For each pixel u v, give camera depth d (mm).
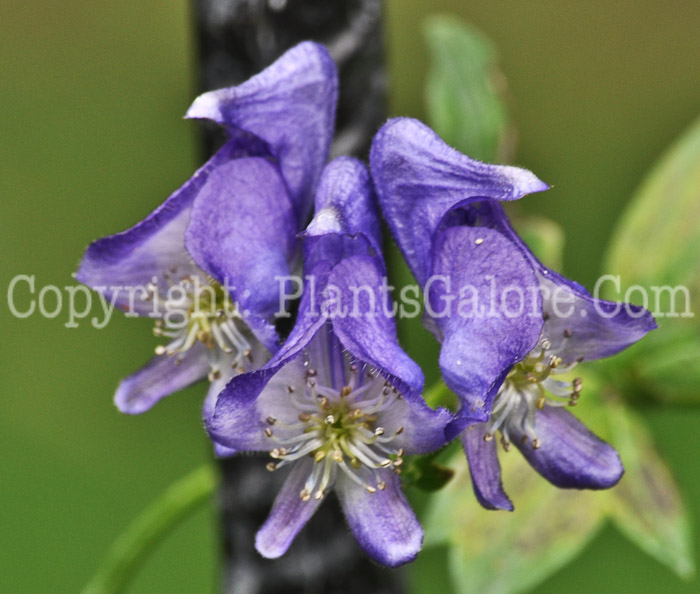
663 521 240
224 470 233
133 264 216
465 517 239
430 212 210
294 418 207
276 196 213
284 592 233
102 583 239
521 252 203
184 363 218
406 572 239
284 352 199
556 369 210
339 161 213
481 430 212
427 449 204
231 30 227
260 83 214
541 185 203
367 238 208
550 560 239
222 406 199
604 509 240
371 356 201
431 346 228
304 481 207
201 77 229
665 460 242
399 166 212
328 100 218
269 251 210
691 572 238
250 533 233
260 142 215
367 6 228
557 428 212
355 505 207
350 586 233
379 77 229
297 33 226
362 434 206
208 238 208
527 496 240
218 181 209
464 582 237
